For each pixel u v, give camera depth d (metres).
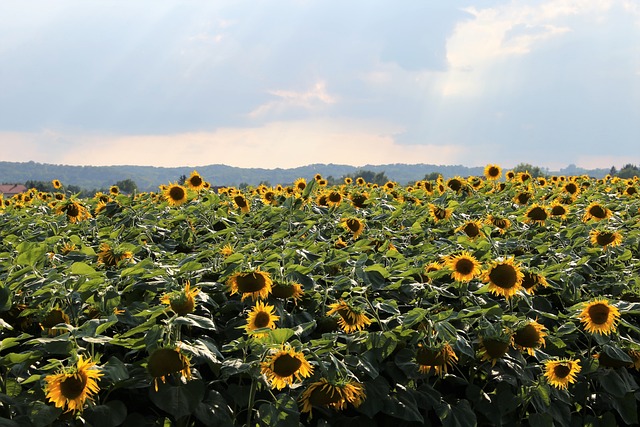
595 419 5.13
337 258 6.24
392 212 9.45
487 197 12.65
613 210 11.35
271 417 3.91
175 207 10.01
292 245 6.73
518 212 9.94
